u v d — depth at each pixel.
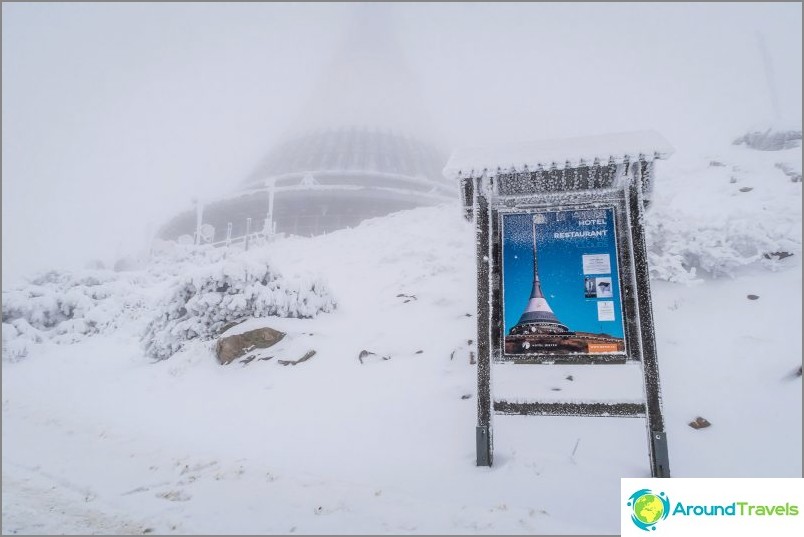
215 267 13.25
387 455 6.80
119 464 7.19
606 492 5.43
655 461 5.50
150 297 20.64
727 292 10.41
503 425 7.41
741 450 6.34
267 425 8.38
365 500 5.33
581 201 6.48
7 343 16.20
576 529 4.55
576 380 8.52
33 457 7.80
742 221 11.10
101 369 13.85
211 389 10.49
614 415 5.70
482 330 6.29
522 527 4.56
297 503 5.34
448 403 8.30
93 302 19.61
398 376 9.58
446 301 12.84
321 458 6.84
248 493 5.70
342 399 9.04
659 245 11.58
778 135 17.72
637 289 5.92
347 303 14.39
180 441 8.02
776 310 9.36
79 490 6.32
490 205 6.65
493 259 6.53
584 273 6.21
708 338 9.03
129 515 5.34
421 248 17.92
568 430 7.10
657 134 6.12
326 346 11.24
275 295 12.60
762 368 7.92
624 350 5.84
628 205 6.18
